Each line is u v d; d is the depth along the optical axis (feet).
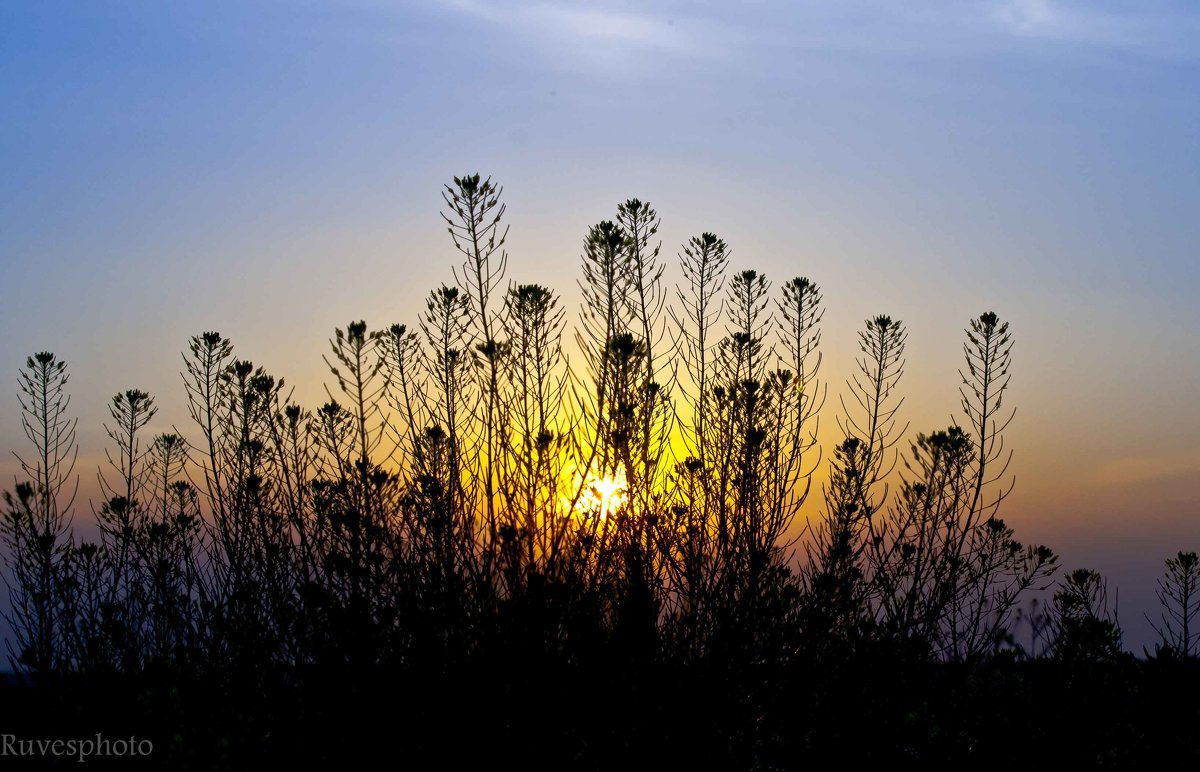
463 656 18.90
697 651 20.84
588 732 19.88
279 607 21.06
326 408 22.04
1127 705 26.35
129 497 25.63
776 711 22.95
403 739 19.08
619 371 19.13
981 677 26.27
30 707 22.13
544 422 18.99
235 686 21.36
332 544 20.35
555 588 18.25
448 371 20.07
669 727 20.47
